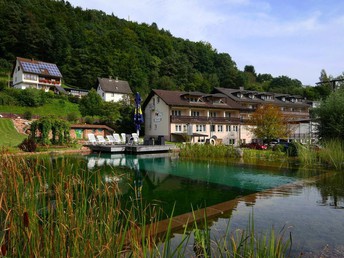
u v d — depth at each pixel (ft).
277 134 97.40
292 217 17.76
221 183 30.42
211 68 301.43
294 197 23.52
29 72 179.93
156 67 255.50
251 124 105.50
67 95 156.87
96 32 283.18
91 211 8.34
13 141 75.31
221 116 129.70
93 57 222.89
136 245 7.77
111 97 194.59
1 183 8.77
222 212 18.71
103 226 8.27
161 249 10.11
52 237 7.07
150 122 120.88
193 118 114.93
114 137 87.25
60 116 119.55
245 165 47.26
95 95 143.02
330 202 21.75
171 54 283.38
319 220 17.21
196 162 52.13
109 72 220.64
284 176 35.53
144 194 24.12
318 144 53.83
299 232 15.19
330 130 51.75
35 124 69.31
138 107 85.56
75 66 224.12
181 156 64.69
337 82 69.15
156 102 118.11
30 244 6.88
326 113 52.95
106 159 56.65
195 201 21.94
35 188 9.03
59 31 237.25
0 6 220.02
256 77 391.86
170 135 109.91
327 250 12.98
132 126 124.36
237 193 25.16
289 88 279.08
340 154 43.19
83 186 9.20
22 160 10.23
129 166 45.14
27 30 218.79
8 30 214.90
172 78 249.75
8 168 9.18
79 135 101.86
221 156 63.31
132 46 268.62
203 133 118.01
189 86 241.14
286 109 164.96
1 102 123.24
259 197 23.53
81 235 7.21
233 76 278.87
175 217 17.12
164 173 38.01
